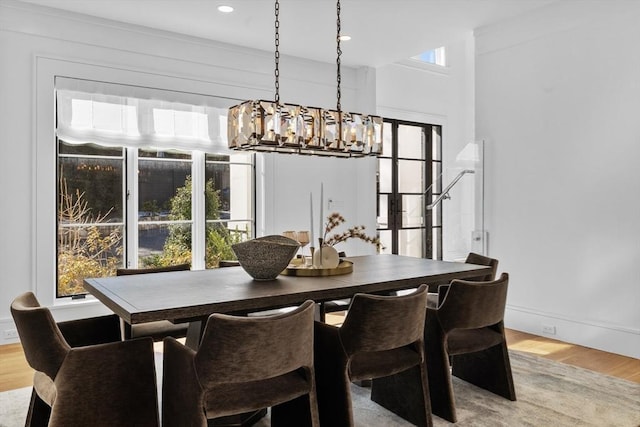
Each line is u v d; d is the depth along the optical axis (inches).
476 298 99.5
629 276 142.2
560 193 158.6
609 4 145.6
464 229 189.6
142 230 178.4
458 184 193.0
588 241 151.6
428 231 269.6
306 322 76.5
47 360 73.8
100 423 76.6
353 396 113.1
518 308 170.1
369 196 229.9
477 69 182.7
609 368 130.9
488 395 112.0
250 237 205.8
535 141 165.5
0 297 149.4
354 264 130.4
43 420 85.8
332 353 88.8
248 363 70.4
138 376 79.7
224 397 73.4
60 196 162.6
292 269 111.7
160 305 80.1
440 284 117.0
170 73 179.6
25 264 153.5
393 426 97.2
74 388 74.8
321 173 222.8
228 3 154.1
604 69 147.3
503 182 175.2
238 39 188.4
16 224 151.9
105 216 171.2
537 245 165.2
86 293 167.8
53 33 156.9
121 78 169.5
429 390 103.0
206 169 193.8
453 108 275.1
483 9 162.1
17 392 115.1
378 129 130.2
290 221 212.7
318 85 220.2
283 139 112.1
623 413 101.8
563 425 96.4
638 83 139.9
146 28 174.1
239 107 114.7
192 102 184.1
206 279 107.6
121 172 174.4
